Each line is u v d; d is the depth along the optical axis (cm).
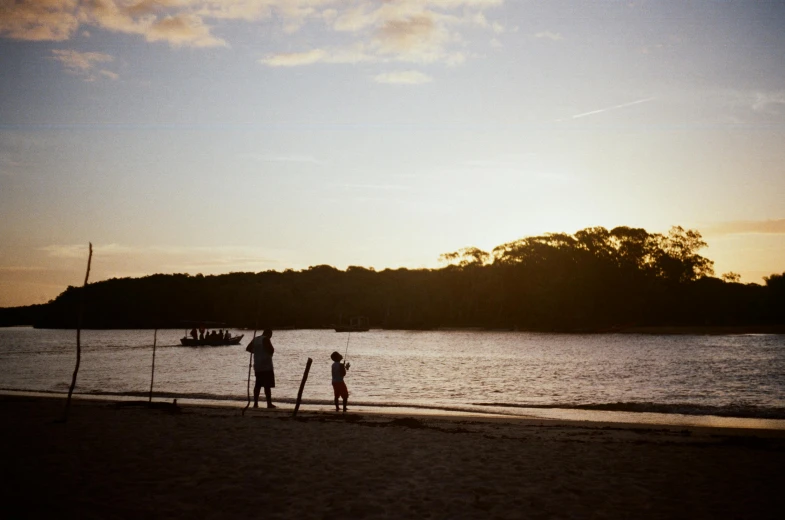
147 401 2284
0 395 2548
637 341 11919
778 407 2589
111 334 16612
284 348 9644
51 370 4725
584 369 5350
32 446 1159
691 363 6156
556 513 838
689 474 1111
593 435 1669
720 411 2422
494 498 901
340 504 848
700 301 16462
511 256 17088
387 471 1055
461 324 18138
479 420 1969
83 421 1513
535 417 2188
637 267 16275
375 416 1939
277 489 916
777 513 863
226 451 1172
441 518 802
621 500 916
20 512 762
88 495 848
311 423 1622
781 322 16100
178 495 866
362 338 14262
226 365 5262
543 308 15925
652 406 2558
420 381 4103
